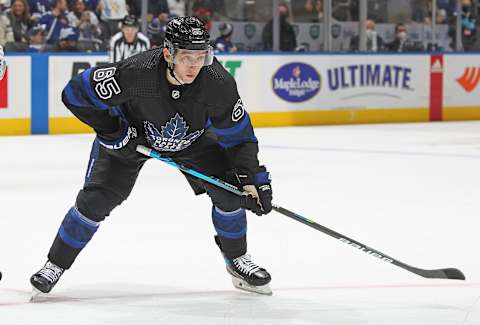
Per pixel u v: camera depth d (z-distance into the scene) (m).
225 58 17.67
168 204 9.22
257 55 18.00
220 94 5.03
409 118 19.64
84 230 5.43
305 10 19.48
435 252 6.97
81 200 5.40
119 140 5.22
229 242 5.61
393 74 19.39
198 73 4.95
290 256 6.77
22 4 17.00
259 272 5.54
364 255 6.79
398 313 5.17
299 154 13.62
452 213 8.72
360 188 10.32
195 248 7.09
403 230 7.87
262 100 18.14
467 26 20.94
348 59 18.92
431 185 10.57
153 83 4.94
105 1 17.67
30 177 11.18
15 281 6.01
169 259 6.69
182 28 4.72
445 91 19.95
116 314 5.14
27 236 7.63
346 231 7.82
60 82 16.48
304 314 5.14
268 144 15.01
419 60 19.62
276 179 11.02
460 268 6.41
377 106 19.31
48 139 15.62
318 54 18.64
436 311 5.22
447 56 19.91
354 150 14.16
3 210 8.91
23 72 16.12
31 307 5.29
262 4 19.14
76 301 5.44
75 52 16.97
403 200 9.49
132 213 8.68
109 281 5.98
